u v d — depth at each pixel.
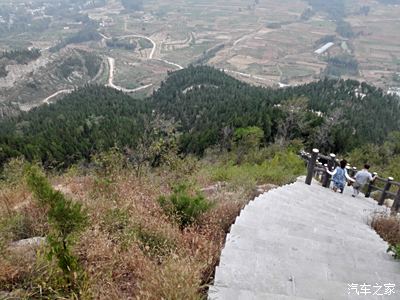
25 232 4.59
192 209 5.96
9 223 4.54
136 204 5.91
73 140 42.44
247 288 3.62
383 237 6.98
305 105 44.59
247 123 40.97
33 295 3.22
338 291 3.72
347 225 6.92
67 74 138.75
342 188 11.12
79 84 136.50
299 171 16.30
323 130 38.00
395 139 42.56
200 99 74.75
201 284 3.85
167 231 4.91
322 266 4.30
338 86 82.62
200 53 193.50
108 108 68.31
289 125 40.00
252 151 27.11
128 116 62.34
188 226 5.33
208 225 5.49
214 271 4.12
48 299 3.10
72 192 6.61
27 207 5.04
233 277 3.77
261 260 4.24
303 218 6.59
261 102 60.78
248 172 13.58
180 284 3.16
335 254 4.83
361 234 6.36
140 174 9.58
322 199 9.39
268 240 4.96
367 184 11.84
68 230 3.53
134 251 4.10
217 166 17.38
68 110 68.50
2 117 95.75
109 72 154.12
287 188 10.06
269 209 6.89
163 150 13.73
